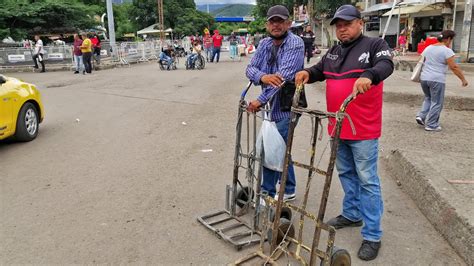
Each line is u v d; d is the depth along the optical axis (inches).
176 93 495.2
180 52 1264.8
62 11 1343.5
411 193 186.1
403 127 308.5
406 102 397.7
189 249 144.9
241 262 133.7
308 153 252.1
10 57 850.8
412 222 163.3
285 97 154.9
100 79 660.1
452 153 218.7
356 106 133.3
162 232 156.4
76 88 554.9
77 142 281.6
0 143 281.3
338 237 153.5
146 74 729.6
